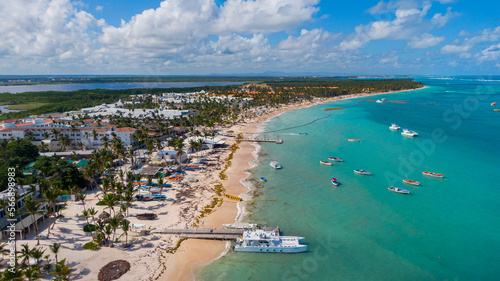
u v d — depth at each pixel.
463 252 67.88
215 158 140.88
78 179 96.44
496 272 61.38
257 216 84.06
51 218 77.69
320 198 95.81
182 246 69.56
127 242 69.50
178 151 122.44
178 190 100.38
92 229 72.38
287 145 167.62
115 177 106.31
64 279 54.41
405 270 62.12
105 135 155.50
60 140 146.12
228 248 69.94
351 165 129.12
